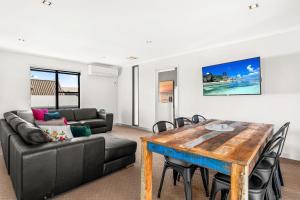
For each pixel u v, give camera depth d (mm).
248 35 3514
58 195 2076
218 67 4051
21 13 2572
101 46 4215
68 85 5965
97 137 2422
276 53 3336
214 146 1542
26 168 1748
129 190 2213
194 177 2576
